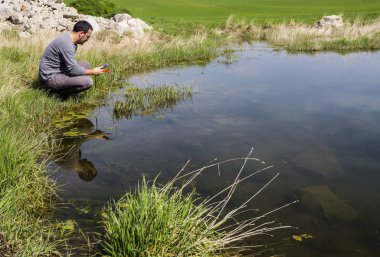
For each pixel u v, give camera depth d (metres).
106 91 8.38
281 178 4.47
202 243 3.15
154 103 7.43
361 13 33.06
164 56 12.84
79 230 3.43
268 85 8.91
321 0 60.38
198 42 15.85
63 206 3.85
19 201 3.67
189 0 57.38
